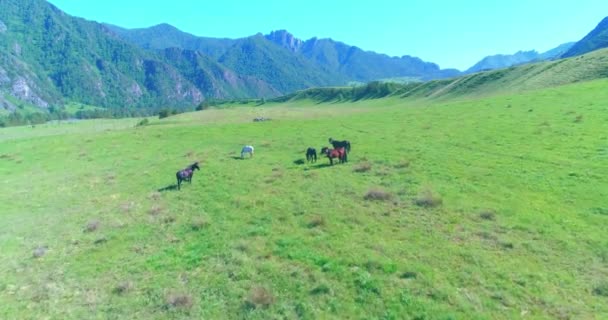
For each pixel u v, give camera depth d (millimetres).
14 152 59031
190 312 16109
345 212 24625
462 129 47688
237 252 20422
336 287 16766
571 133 38875
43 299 18062
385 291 16219
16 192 37906
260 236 22203
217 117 97438
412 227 21828
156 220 26469
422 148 40438
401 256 18750
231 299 16656
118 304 17125
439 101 126125
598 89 57219
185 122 89875
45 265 21406
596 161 30219
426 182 29375
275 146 49344
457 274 17031
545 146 36031
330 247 20125
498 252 18594
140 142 60344
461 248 19078
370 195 26891
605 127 38812
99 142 62375
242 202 28109
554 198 24469
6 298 18375
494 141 40062
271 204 27266
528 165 31375
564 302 14898
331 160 37000
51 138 70000
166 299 16953
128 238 23922
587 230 19922
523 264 17484
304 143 49500
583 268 16859
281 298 16438
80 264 21109
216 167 40375
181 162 44625
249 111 115250
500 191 26406
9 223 29031
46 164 50188
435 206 24469
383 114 71750
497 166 31938
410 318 14719
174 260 20422
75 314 16734
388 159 37219
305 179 32781
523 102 59312
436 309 14953
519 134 41562
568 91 60656
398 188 28500
